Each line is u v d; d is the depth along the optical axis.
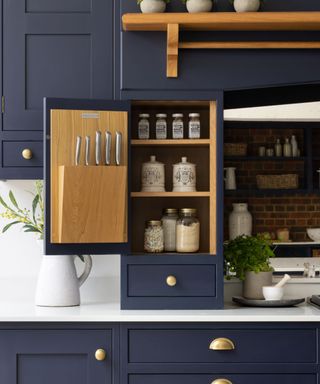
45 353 2.99
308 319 2.98
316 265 3.42
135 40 3.18
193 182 3.32
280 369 2.99
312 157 3.41
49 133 3.07
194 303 3.16
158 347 3.00
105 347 2.99
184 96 3.18
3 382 2.98
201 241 3.48
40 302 3.25
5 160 3.22
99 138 3.07
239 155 3.41
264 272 3.39
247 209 3.40
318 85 3.42
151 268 3.15
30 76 3.22
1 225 3.52
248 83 3.18
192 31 3.17
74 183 3.04
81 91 3.23
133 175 3.49
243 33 3.17
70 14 3.23
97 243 3.12
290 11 3.15
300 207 3.40
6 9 3.22
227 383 2.97
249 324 3.00
